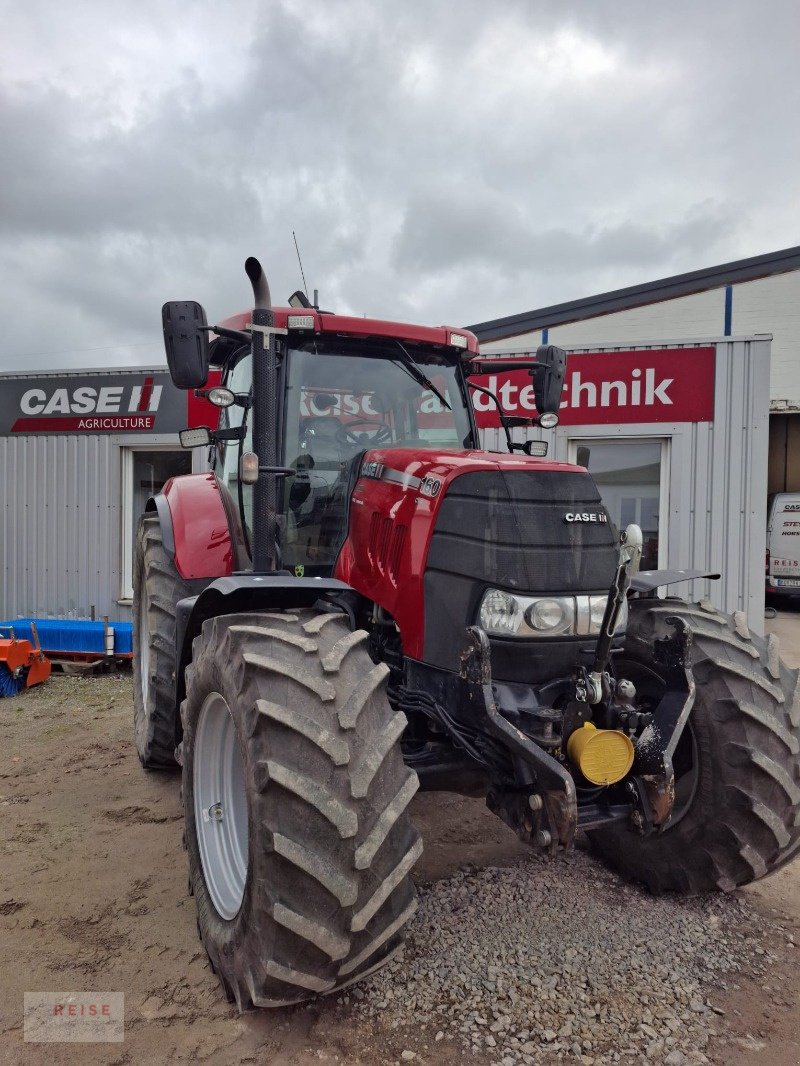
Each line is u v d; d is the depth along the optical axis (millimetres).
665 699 2539
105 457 8094
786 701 2801
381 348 3354
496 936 2660
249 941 2064
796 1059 2107
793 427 15516
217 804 2666
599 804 2408
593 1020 2246
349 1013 2279
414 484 2637
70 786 4277
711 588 6891
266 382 2803
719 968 2523
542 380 3596
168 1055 2125
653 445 7227
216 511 3699
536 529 2391
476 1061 2086
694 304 14891
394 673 2760
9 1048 2156
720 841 2732
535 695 2373
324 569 3115
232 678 2244
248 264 2703
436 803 4020
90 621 7438
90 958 2600
